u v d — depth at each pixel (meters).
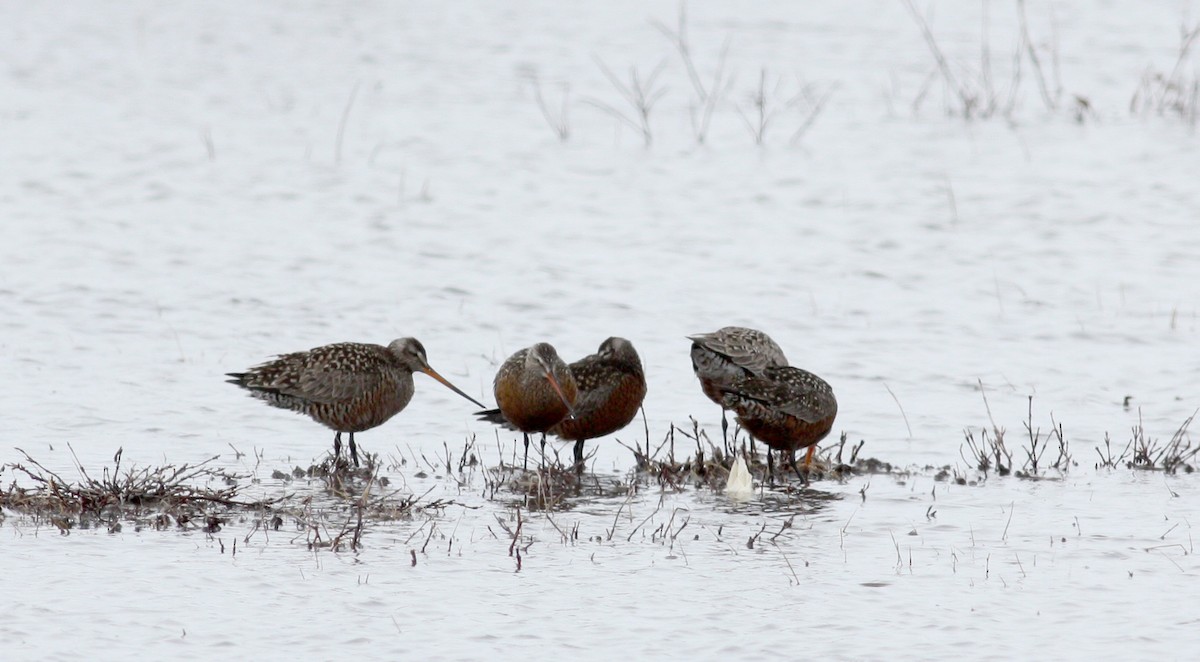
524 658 8.51
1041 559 10.36
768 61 36.19
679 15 42.28
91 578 9.66
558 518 11.46
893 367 16.48
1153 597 9.54
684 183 25.69
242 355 16.61
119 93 32.69
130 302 18.62
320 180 25.59
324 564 10.08
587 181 25.83
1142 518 11.42
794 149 28.02
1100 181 25.33
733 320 18.30
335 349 13.10
